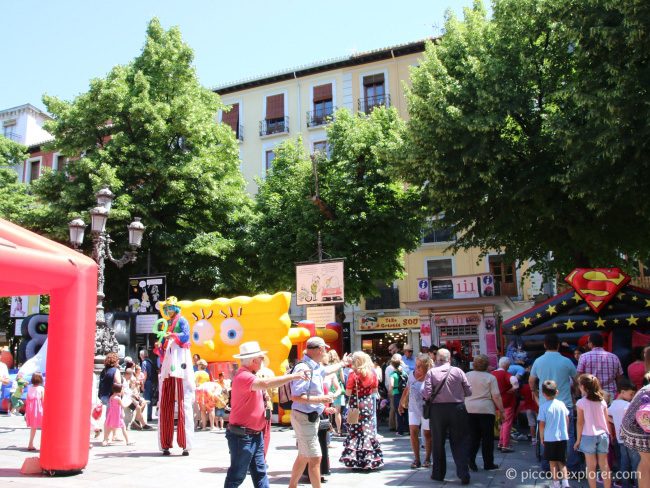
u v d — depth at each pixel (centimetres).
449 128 1402
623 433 503
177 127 2038
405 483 683
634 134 1081
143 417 1289
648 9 1037
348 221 1967
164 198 2023
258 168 3189
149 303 1694
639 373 704
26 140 3844
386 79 3019
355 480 700
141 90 2033
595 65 1205
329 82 3133
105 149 1984
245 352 534
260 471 522
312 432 565
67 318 724
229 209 2170
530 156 1426
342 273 1540
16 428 1272
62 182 2006
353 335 2867
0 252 634
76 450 712
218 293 2172
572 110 1290
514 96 1403
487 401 779
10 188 2753
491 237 1697
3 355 2052
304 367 575
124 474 725
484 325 1877
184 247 1975
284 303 1409
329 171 2155
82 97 2075
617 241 1469
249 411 518
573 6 1180
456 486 668
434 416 700
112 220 1916
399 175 1595
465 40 1634
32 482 664
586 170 1188
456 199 1475
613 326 1088
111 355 1062
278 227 2127
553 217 1374
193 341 1470
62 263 712
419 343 2780
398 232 1966
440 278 2009
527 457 871
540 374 748
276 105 3225
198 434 1222
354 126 2167
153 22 2188
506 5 1501
